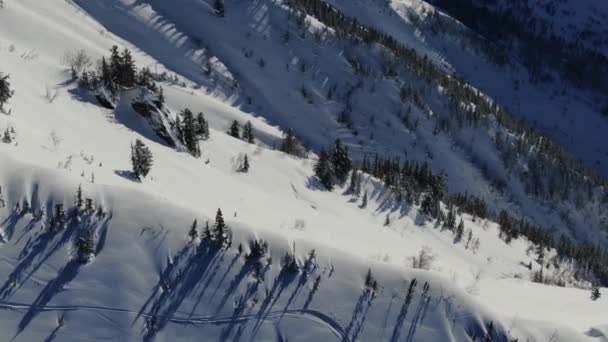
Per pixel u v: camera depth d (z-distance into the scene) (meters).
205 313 36.25
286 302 37.88
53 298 34.44
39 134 50.88
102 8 170.25
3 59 77.62
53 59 96.81
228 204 54.41
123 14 173.12
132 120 72.19
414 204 98.25
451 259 80.56
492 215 147.38
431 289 39.44
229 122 124.69
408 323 37.66
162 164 59.06
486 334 37.62
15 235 36.44
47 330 33.12
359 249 56.84
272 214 57.81
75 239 37.28
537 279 88.19
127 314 34.91
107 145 58.34
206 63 176.88
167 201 40.97
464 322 37.97
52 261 35.91
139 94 73.94
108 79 82.31
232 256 39.28
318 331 36.78
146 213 39.62
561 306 53.16
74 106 69.50
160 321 35.22
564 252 122.88
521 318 40.25
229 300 37.12
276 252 40.03
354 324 37.34
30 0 131.62
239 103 173.75
